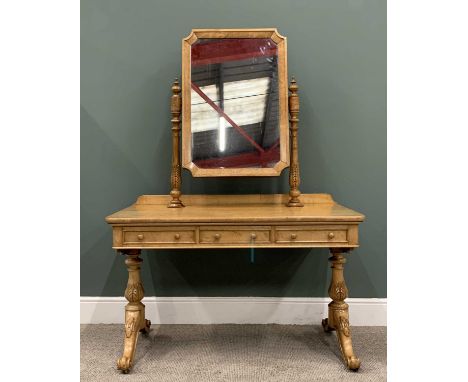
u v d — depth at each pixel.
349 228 2.26
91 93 2.87
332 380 2.20
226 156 2.67
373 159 2.87
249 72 2.70
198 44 2.70
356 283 2.91
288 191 2.88
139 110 2.88
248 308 2.91
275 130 2.68
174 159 2.67
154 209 2.59
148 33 2.84
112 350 2.53
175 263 2.91
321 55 2.84
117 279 2.92
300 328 2.84
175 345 2.59
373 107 2.85
